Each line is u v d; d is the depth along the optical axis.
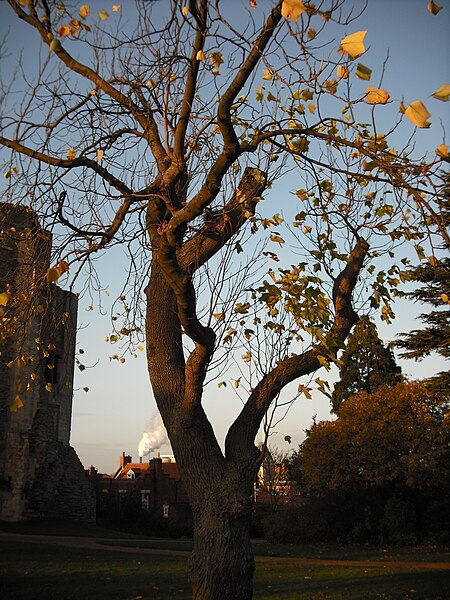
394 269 6.43
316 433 31.75
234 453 5.62
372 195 6.66
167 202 5.68
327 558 22.67
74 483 33.88
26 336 7.50
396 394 30.00
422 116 4.04
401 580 15.43
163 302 6.10
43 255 6.66
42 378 32.19
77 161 6.06
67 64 6.11
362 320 6.52
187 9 5.38
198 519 5.38
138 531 36.00
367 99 4.73
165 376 5.81
